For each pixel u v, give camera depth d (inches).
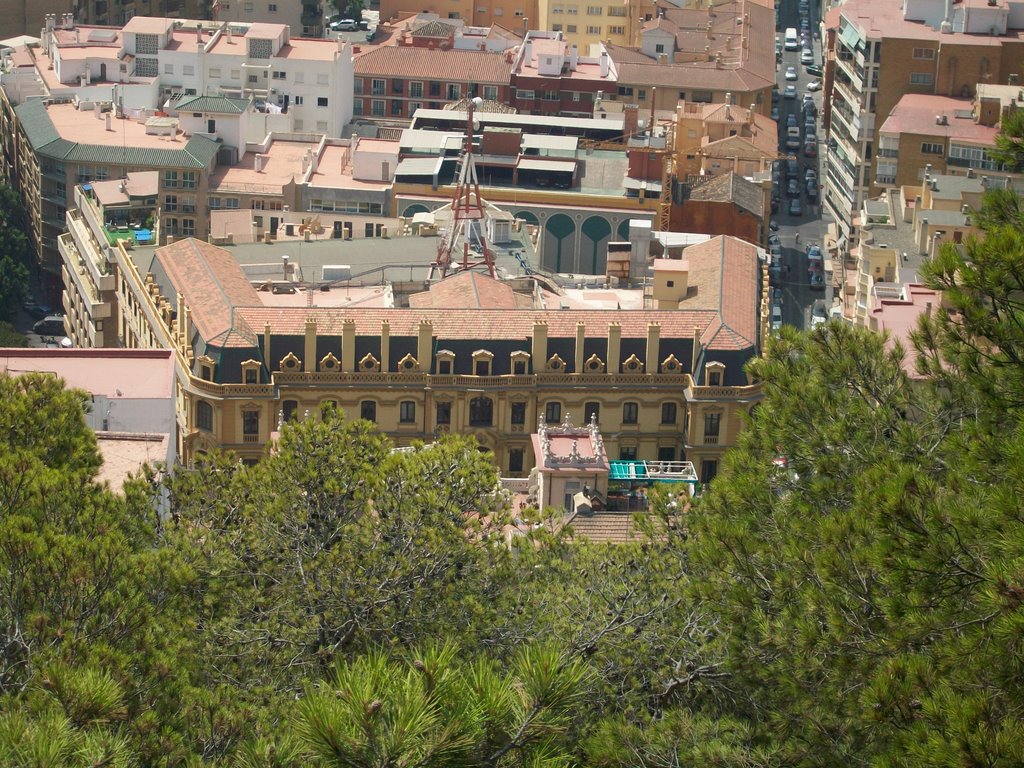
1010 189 6456.7
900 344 7140.8
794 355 7406.5
